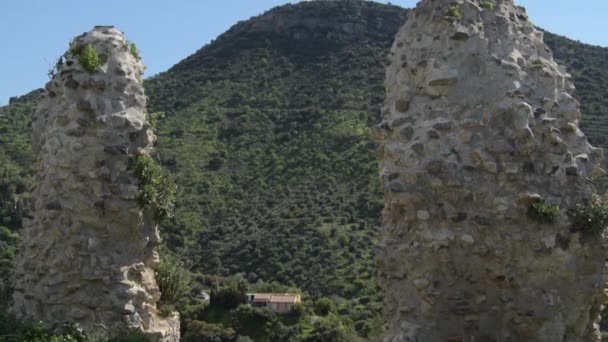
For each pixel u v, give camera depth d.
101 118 13.12
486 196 10.96
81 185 12.97
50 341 11.68
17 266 13.77
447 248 10.79
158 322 13.78
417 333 10.80
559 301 11.02
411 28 11.99
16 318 12.75
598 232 11.12
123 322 12.76
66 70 13.46
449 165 10.95
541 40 12.31
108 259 12.91
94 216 12.93
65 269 12.88
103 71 13.38
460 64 11.34
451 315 10.84
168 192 13.90
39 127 14.07
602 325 19.27
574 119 11.78
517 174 11.01
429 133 11.11
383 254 11.34
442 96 11.27
